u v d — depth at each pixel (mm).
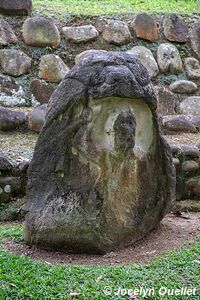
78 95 3451
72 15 6637
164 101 6207
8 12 6289
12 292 2824
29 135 5352
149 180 3816
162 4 7914
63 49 6250
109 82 3414
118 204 3590
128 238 3674
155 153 3842
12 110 5484
